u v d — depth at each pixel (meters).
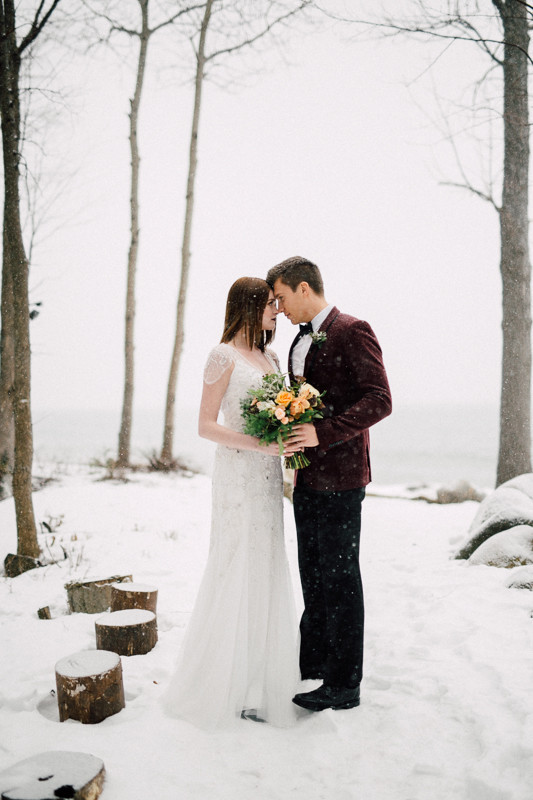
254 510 2.74
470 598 4.11
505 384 7.03
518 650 3.18
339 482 2.66
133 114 11.65
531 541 4.82
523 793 1.97
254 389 2.69
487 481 28.09
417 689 2.84
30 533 5.58
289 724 2.60
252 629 2.72
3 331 8.75
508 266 7.02
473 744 2.35
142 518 7.50
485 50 6.33
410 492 11.35
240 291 2.77
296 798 2.10
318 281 2.79
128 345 11.70
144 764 2.27
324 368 2.68
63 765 2.11
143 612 3.62
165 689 2.95
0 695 2.85
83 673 2.62
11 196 5.50
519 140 6.88
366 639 3.63
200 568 5.41
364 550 6.15
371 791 2.12
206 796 2.10
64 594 4.63
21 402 5.54
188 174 12.02
